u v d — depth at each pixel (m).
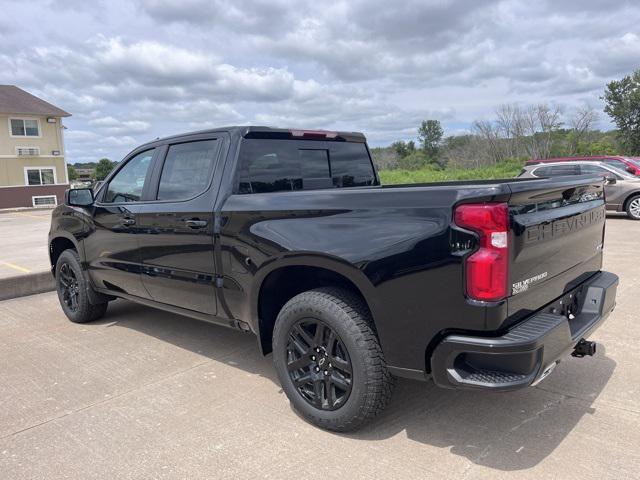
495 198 2.38
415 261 2.58
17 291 6.82
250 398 3.57
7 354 4.58
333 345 2.95
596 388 3.49
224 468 2.73
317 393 3.05
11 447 3.01
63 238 5.51
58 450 2.97
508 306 2.46
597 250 3.55
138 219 4.29
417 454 2.79
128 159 4.64
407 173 36.88
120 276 4.67
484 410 3.26
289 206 3.14
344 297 2.92
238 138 3.69
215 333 5.05
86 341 4.89
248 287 3.41
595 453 2.73
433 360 2.58
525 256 2.55
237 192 3.60
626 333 4.54
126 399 3.61
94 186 5.12
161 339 4.90
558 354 2.59
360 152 4.69
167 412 3.39
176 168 4.09
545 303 2.84
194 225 3.74
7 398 3.67
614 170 13.05
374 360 2.80
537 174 14.12
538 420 3.11
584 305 3.26
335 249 2.86
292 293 3.51
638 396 3.36
